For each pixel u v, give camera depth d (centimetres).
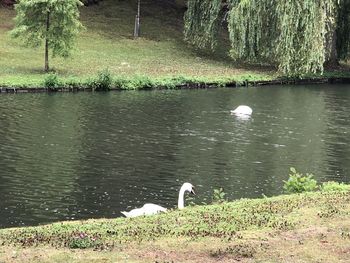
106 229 845
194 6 3903
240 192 1383
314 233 809
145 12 4678
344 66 4031
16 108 2259
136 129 2005
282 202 1019
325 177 1530
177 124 2116
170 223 879
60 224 900
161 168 1557
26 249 734
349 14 3853
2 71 2933
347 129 2134
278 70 3431
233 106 2542
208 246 747
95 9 4562
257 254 716
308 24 3259
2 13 4216
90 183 1406
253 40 3491
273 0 3419
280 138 1962
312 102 2731
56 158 1599
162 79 3025
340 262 693
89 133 1906
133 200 1302
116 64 3403
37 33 2995
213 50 4106
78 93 2709
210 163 1623
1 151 1641
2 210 1206
